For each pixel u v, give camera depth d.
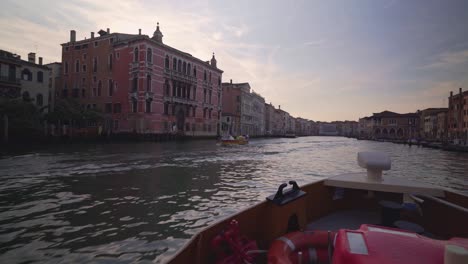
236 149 32.28
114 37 41.91
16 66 32.38
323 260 2.84
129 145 31.83
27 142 29.45
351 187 3.94
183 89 47.31
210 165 16.88
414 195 3.71
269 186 10.88
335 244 2.06
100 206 7.75
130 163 16.53
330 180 4.10
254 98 84.81
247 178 12.63
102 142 35.84
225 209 7.64
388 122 97.38
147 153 22.75
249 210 3.13
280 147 41.25
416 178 15.27
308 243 2.99
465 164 22.72
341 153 33.16
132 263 4.61
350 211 4.37
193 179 12.04
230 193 9.55
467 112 55.53
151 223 6.46
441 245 1.84
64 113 31.86
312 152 33.75
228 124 65.25
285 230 3.27
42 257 4.77
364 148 47.28
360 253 1.79
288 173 14.70
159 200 8.46
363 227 2.26
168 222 6.55
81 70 45.34
